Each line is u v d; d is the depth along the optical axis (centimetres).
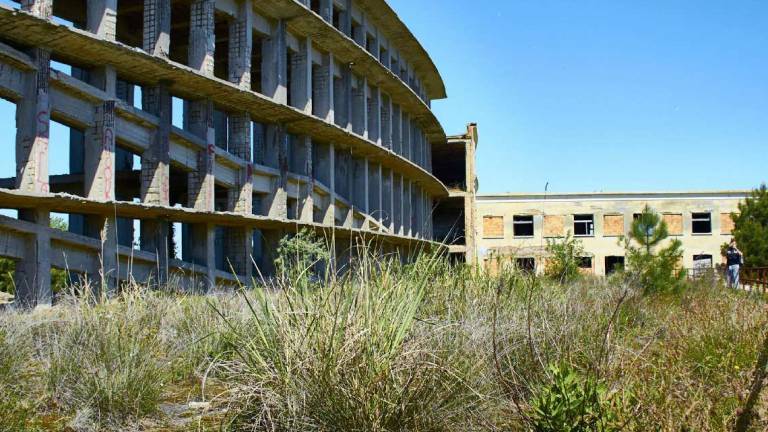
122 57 1903
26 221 1780
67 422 698
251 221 2497
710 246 5650
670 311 1369
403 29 3725
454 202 5634
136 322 911
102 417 713
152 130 2116
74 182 2578
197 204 2295
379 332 607
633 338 981
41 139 1725
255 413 608
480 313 905
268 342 645
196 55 2247
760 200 4862
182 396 807
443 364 618
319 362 589
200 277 2373
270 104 2488
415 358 600
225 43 3156
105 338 807
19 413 693
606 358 659
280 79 2672
